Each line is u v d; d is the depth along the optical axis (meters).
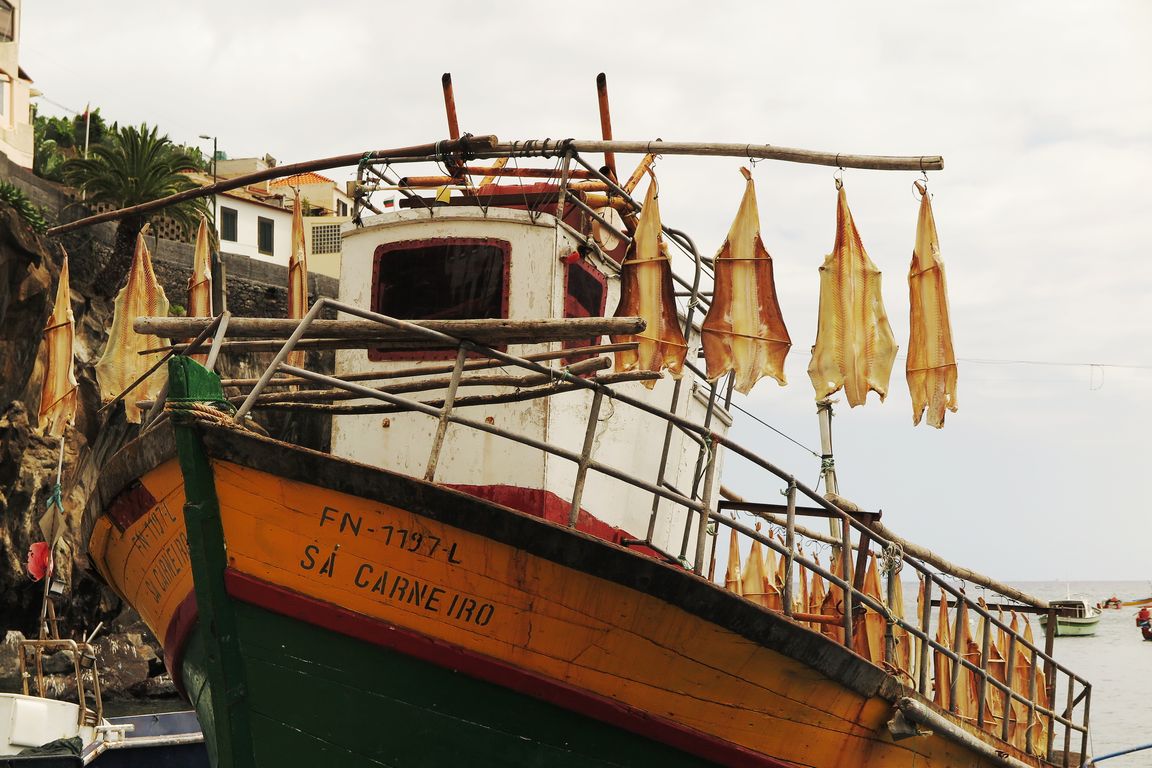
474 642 8.16
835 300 9.76
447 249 10.28
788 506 9.80
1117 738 32.16
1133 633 90.44
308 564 8.03
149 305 12.13
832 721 9.68
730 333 9.77
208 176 51.22
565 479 9.98
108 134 45.66
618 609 8.21
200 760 17.50
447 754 8.30
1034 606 15.48
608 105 12.10
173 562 8.92
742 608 8.45
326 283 42.56
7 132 41.69
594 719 8.46
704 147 9.88
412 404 8.08
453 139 11.83
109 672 32.03
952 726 10.62
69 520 31.23
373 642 8.09
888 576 11.80
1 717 16.03
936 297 9.82
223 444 7.80
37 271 30.55
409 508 7.84
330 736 8.25
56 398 12.05
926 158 9.47
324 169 11.61
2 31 42.19
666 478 12.02
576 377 8.39
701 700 8.79
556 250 10.05
